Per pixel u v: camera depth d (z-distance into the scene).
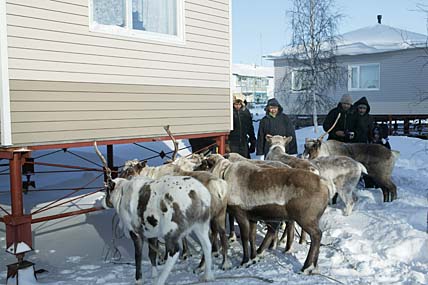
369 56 22.55
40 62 5.98
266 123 8.88
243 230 5.64
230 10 8.95
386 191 8.34
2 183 11.55
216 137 9.02
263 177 5.43
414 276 5.02
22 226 5.73
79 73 6.42
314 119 21.05
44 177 11.86
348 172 7.33
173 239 4.80
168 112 7.75
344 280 4.99
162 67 7.61
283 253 6.05
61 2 6.18
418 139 15.47
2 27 5.56
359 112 9.48
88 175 12.05
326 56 22.56
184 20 7.98
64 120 6.26
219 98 8.80
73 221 8.09
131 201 5.02
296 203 5.18
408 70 21.53
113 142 6.89
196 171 5.81
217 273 5.36
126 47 7.02
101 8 6.73
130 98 7.12
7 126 5.64
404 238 6.03
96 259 6.30
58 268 5.95
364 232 6.59
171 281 5.16
